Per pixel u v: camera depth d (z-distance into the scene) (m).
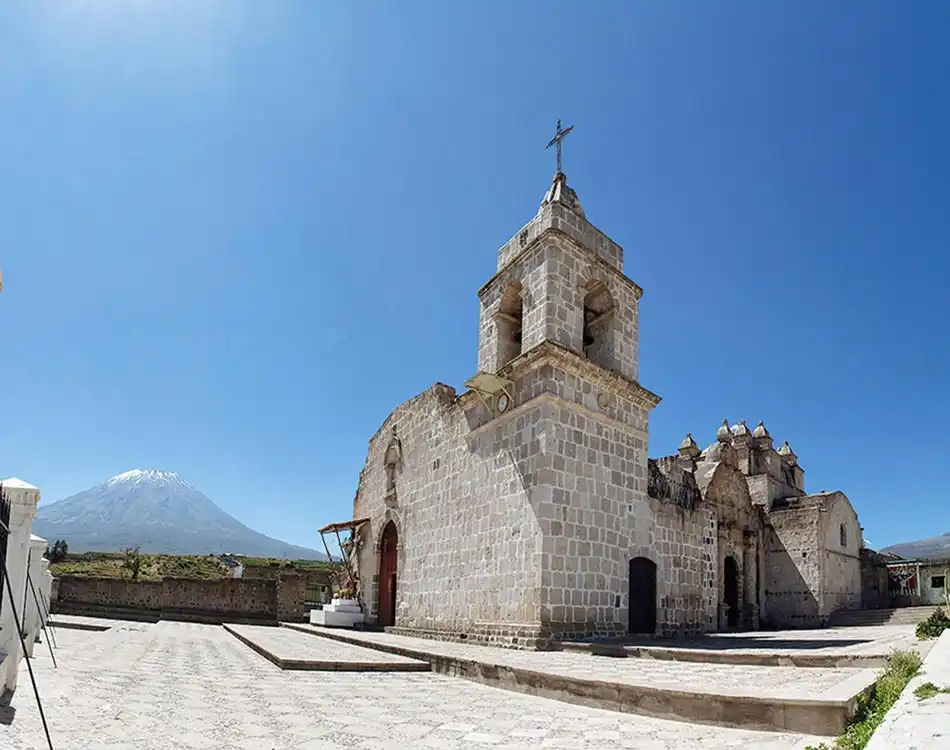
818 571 34.06
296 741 7.85
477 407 23.75
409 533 28.31
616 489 21.62
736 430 40.56
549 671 11.78
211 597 39.47
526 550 19.70
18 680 11.30
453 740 8.01
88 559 73.50
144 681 12.30
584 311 24.66
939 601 37.16
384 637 24.06
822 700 7.80
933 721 6.16
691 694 9.05
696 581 25.08
